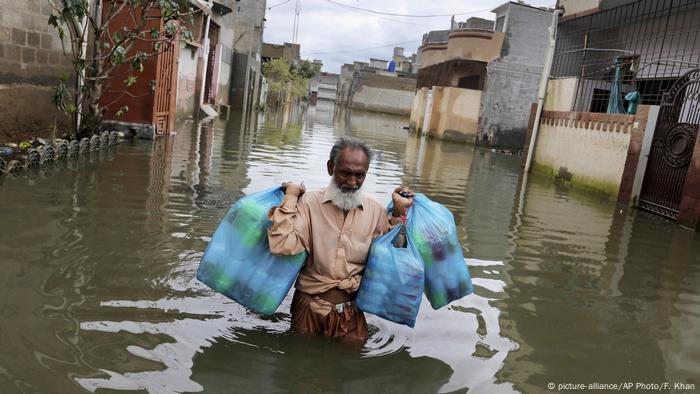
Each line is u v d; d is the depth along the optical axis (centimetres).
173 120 1418
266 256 360
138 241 526
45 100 996
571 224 849
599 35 1599
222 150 1249
